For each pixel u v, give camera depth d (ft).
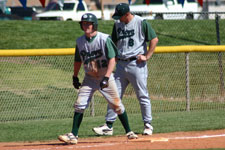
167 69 152.05
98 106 121.80
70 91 128.36
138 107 121.60
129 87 135.13
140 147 67.21
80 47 69.26
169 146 67.87
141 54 79.56
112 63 68.54
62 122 99.40
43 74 137.80
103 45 68.13
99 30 216.95
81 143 72.59
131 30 78.54
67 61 148.77
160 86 137.59
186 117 101.30
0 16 252.83
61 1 141.90
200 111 113.19
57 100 122.62
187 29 234.17
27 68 141.18
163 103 123.75
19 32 211.61
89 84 71.05
